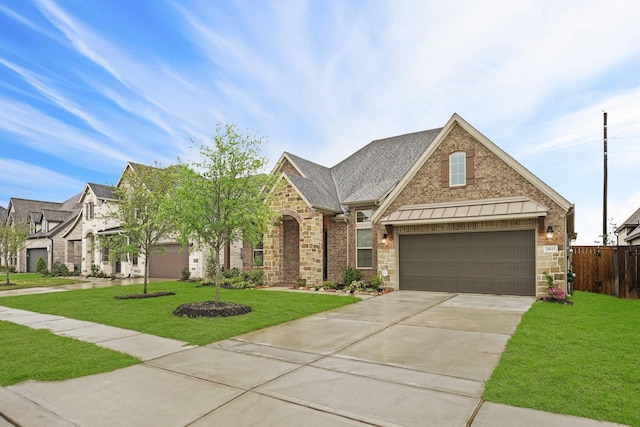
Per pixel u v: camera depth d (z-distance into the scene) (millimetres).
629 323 9227
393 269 16188
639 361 6262
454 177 15516
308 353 7219
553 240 13102
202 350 7527
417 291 15859
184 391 5340
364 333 8766
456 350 7242
